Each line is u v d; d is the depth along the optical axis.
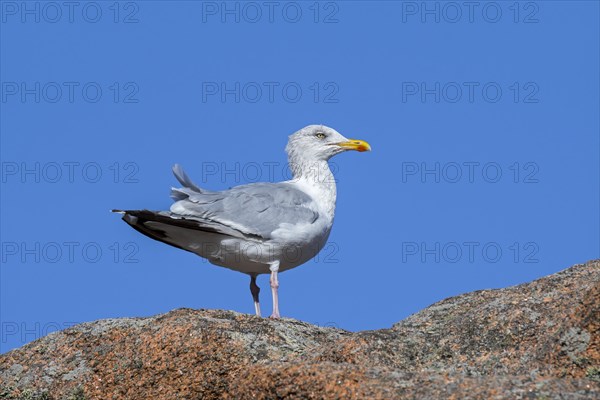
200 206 13.30
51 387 10.53
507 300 10.14
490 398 7.70
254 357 10.22
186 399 10.15
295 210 13.71
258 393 8.86
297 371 8.69
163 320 11.05
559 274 11.08
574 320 9.00
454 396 7.84
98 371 10.57
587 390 7.73
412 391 8.09
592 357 8.70
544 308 9.77
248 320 11.06
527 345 9.34
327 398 8.35
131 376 10.40
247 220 13.30
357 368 8.62
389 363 9.57
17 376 10.77
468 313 10.27
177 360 10.32
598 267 11.16
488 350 9.48
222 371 10.14
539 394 7.66
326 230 14.19
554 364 8.85
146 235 13.45
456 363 9.43
